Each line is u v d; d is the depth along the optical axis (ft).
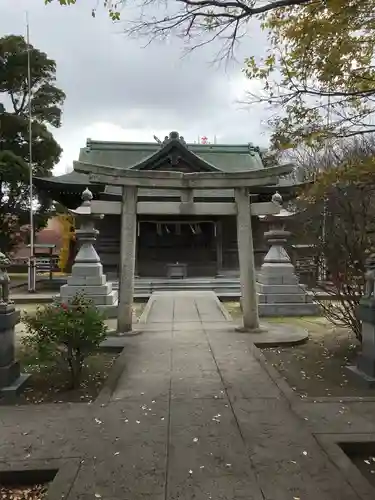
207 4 15.08
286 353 24.04
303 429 13.38
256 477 10.59
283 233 39.27
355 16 14.88
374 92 15.89
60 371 20.10
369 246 22.61
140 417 14.48
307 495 9.82
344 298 23.99
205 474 10.74
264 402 15.84
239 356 22.50
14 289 62.23
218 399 16.17
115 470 10.97
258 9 15.07
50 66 79.36
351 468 11.00
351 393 17.37
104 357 23.56
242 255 29.35
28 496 10.46
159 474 10.76
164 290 56.24
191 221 66.95
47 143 80.59
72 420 14.30
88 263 38.99
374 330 18.24
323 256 27.89
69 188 64.03
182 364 21.09
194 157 63.87
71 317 18.12
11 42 75.36
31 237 61.11
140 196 57.88
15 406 15.67
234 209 30.40
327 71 16.30
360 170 16.43
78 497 9.77
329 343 26.30
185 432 13.25
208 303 41.96
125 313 28.40
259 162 77.97
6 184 78.07
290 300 37.88
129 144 78.07
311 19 15.87
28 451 12.11
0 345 17.17
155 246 69.46
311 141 16.56
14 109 81.97
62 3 14.19
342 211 24.07
